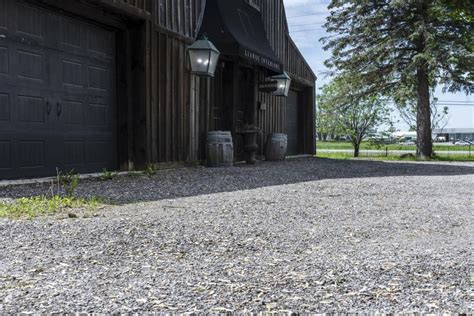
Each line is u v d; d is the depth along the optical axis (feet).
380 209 15.17
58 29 23.38
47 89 22.70
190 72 32.89
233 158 37.24
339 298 6.77
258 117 44.60
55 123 23.29
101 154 26.89
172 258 8.84
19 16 20.97
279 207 15.11
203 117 34.65
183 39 31.96
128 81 27.91
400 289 7.20
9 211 13.14
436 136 214.28
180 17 31.94
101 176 23.38
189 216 13.06
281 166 35.68
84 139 25.43
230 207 14.85
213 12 34.22
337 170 33.09
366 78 58.23
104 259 8.70
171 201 15.99
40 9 22.18
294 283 7.42
